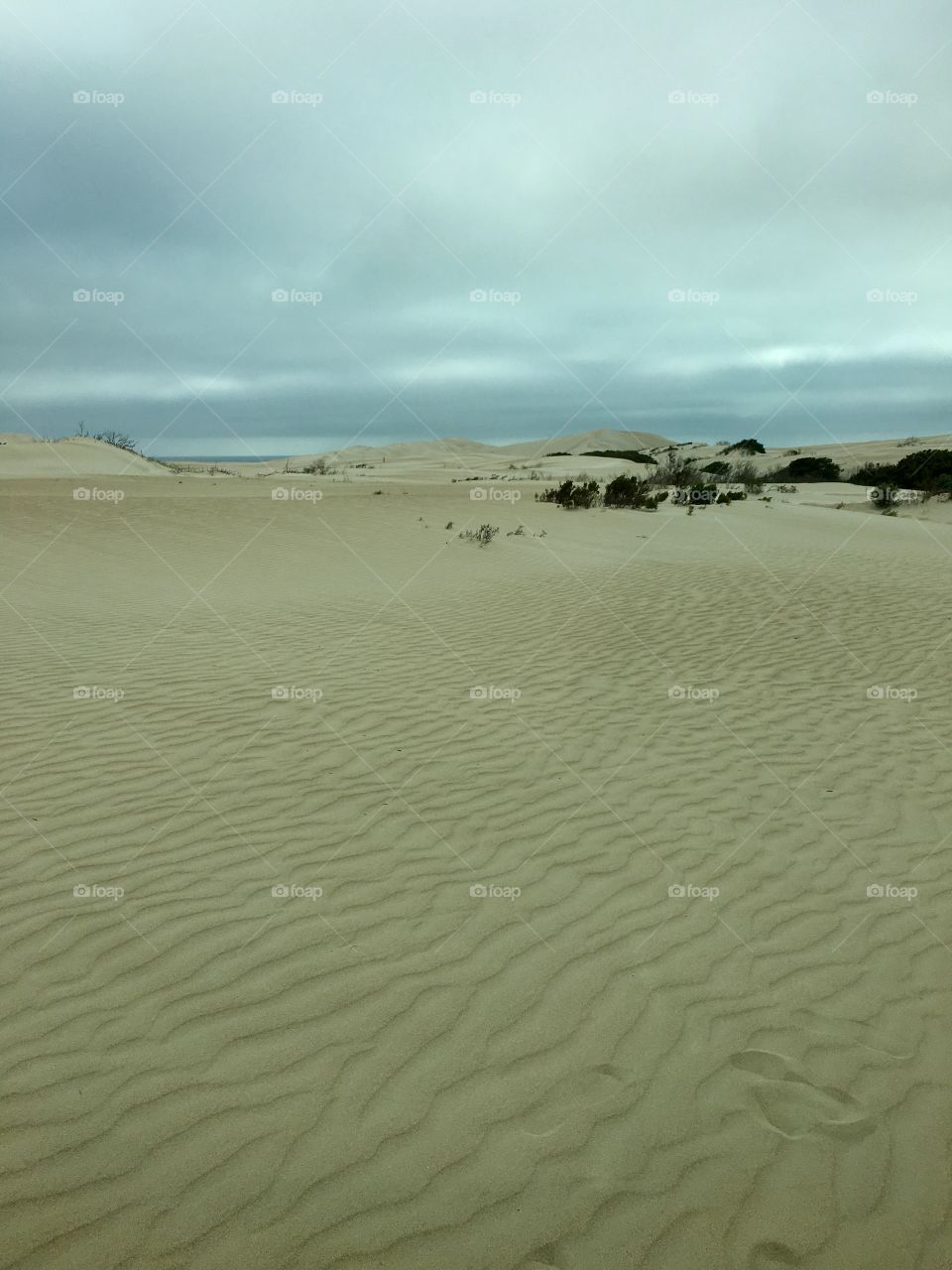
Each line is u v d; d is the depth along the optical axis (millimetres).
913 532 24562
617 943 4492
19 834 5461
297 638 10680
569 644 10805
